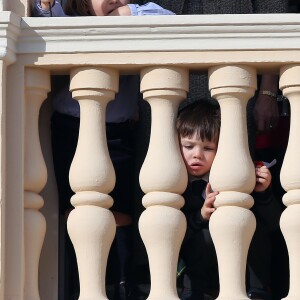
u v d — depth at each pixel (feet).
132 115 62.34
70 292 64.28
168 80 54.65
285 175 53.78
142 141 63.00
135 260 62.49
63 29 54.80
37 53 55.01
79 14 63.05
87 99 55.26
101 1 62.13
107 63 54.80
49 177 61.26
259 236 60.34
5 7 55.52
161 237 53.83
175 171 54.13
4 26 53.98
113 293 62.64
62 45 54.90
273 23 54.19
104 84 55.01
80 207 54.65
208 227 58.18
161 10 61.72
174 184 54.03
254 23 54.24
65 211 61.46
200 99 62.03
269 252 61.16
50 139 61.72
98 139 55.06
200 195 58.80
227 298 53.26
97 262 54.39
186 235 59.26
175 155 54.54
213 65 54.75
